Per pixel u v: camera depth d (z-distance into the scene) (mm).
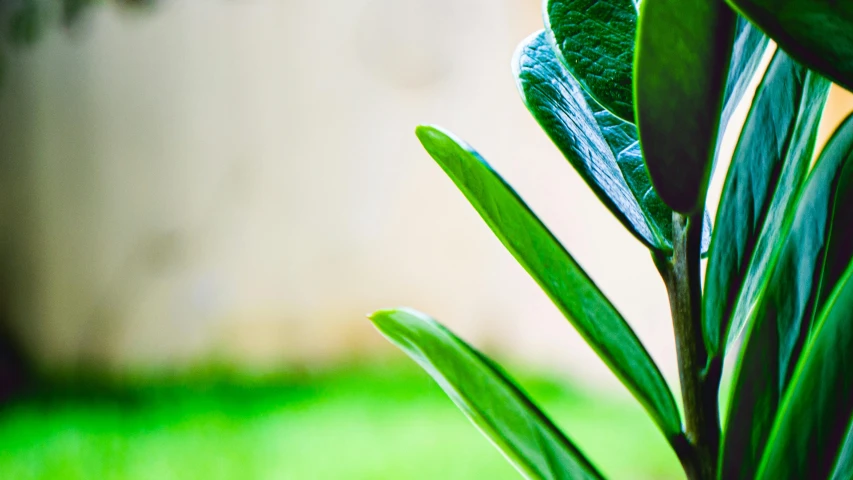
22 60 3889
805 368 357
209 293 3924
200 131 3934
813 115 394
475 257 3926
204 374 3725
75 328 3902
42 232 3930
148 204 3930
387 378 3533
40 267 3926
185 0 3889
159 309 3906
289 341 3924
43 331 3906
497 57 3846
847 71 347
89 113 3902
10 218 3938
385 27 3939
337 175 3984
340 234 3980
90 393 3414
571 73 399
